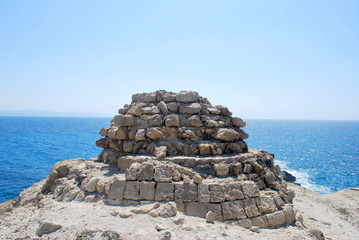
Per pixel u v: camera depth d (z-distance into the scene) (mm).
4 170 24734
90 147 43500
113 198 7523
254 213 7527
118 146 10398
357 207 12477
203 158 9047
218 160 9055
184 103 10969
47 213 6852
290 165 32938
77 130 92250
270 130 128250
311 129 149500
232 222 7184
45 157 32656
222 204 7383
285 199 9008
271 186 9461
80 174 9141
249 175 9078
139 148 10109
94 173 9180
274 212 7832
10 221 7402
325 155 42500
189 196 7453
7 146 43562
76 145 46156
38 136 65250
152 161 8359
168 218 6555
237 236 6305
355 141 71438
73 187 8602
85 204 7535
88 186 8039
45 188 9906
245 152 10828
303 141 69188
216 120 11203
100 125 139375
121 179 7879
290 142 65438
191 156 9500
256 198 7809
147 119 10359
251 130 125375
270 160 10594
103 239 5422
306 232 7492
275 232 7117
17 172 23984
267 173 9492
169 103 10906
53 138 59781
